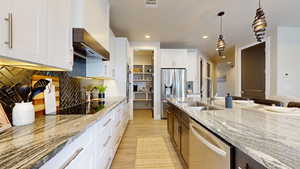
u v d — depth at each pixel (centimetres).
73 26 154
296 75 423
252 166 76
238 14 340
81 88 270
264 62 475
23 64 111
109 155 200
